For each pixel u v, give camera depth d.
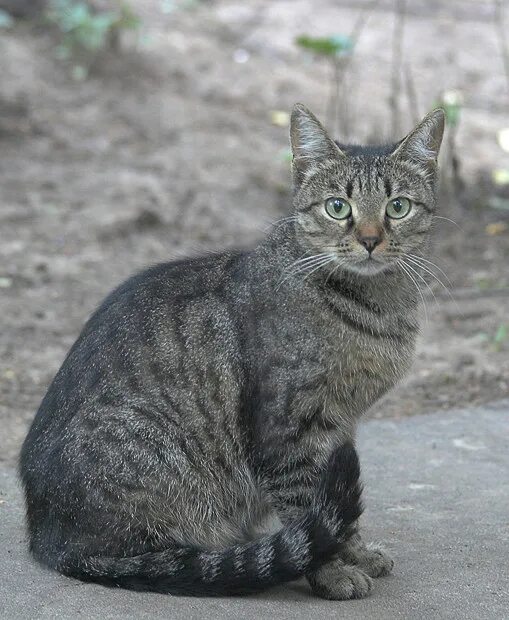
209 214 13.91
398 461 8.26
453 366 10.45
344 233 6.64
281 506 6.34
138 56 17.78
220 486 6.43
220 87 17.47
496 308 11.78
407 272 6.74
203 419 6.34
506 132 15.98
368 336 6.47
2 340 10.84
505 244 13.45
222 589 5.97
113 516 6.14
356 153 6.86
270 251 6.70
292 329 6.37
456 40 19.47
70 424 6.32
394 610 5.92
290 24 19.72
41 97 16.34
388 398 9.79
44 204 13.84
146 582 6.02
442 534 6.93
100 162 15.06
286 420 6.26
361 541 6.55
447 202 14.47
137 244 13.14
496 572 6.36
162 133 15.99
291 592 6.24
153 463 6.19
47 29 17.81
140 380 6.34
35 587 6.02
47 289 11.99
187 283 6.72
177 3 20.08
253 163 15.41
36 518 6.37
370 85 17.86
